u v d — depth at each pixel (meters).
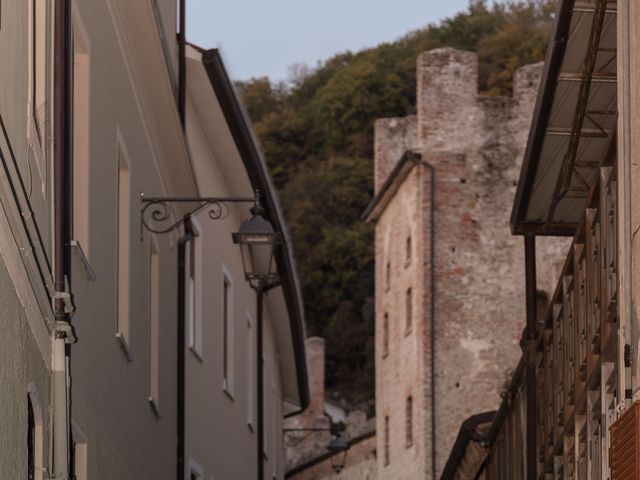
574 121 23.95
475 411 86.00
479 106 89.00
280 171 146.62
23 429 15.13
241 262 44.66
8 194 14.07
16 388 14.54
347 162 141.50
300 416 102.69
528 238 27.72
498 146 88.62
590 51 22.52
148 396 29.00
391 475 91.00
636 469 16.64
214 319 39.25
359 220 138.38
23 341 15.12
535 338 27.94
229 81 35.75
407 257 91.06
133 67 27.17
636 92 17.78
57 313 17.75
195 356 36.19
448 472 44.69
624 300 18.09
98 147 23.12
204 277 37.62
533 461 27.78
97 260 22.88
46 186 17.77
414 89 146.75
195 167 36.69
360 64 148.12
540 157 25.47
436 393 86.19
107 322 23.86
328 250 136.62
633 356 17.77
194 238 36.72
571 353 23.36
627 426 17.09
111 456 24.31
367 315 133.88
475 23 148.62
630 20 18.20
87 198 21.91
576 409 22.55
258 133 148.25
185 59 33.44
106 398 23.73
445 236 87.88
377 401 95.69
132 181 27.25
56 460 17.41
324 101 147.00
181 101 32.19
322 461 93.19
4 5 14.19
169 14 31.59
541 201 26.78
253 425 47.62
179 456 33.03
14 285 14.50
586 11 22.11
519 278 87.44
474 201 88.12
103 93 23.69
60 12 18.58
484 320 86.88
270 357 54.72
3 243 13.82
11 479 14.19
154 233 30.05
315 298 136.38
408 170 90.38
